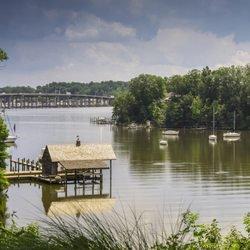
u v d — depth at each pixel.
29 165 85.56
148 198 60.84
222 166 91.94
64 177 74.69
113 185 71.50
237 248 11.72
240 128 182.00
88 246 6.14
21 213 47.41
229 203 57.53
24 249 6.14
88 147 75.25
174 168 89.25
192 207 55.09
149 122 197.12
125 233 6.60
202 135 162.62
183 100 191.00
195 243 10.65
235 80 187.00
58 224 6.43
